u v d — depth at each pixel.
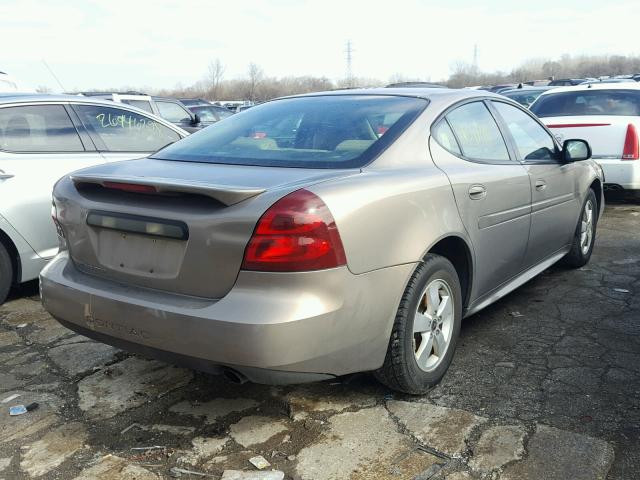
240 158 3.06
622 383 3.15
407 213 2.79
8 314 4.41
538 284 4.84
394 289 2.73
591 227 5.33
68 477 2.48
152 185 2.56
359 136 3.12
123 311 2.62
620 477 2.40
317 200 2.44
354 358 2.63
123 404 3.06
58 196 3.05
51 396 3.15
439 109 3.43
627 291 4.62
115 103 5.49
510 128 4.07
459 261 3.38
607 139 7.57
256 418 2.90
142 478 2.47
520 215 3.83
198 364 2.50
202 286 2.50
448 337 3.18
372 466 2.51
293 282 2.38
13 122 4.69
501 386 3.15
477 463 2.51
